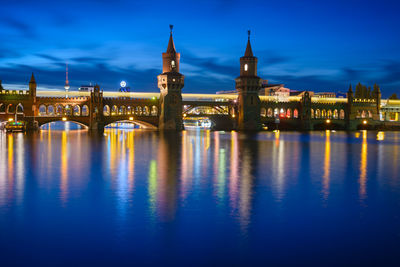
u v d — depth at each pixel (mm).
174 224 20625
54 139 86375
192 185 30812
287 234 19234
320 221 21266
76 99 139750
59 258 16594
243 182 32188
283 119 162500
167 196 26859
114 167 40719
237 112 156625
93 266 15945
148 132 130250
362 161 46906
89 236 18938
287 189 29359
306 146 70312
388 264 16078
